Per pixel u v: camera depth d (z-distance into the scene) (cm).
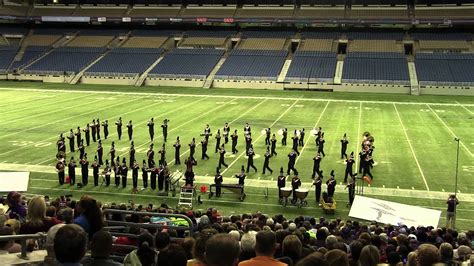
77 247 442
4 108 4806
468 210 2173
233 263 466
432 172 2741
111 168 2680
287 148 3341
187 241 770
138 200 2283
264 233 567
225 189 2447
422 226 1467
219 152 3045
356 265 788
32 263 730
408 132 3834
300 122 4250
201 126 4016
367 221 1797
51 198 2266
